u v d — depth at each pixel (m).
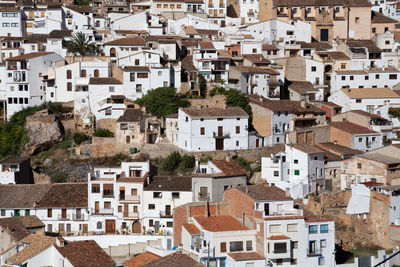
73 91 190.38
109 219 147.38
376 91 199.38
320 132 174.12
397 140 173.62
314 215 129.75
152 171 157.00
